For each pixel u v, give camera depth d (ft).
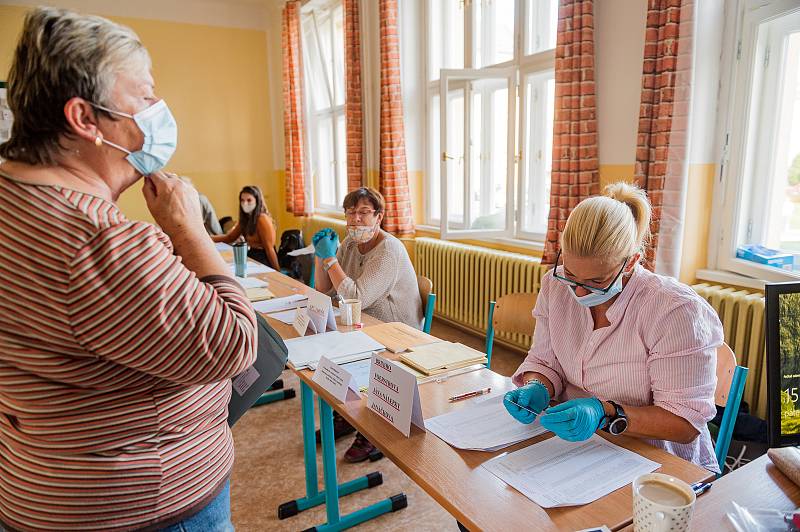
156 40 18.35
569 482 2.99
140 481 2.43
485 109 12.49
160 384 2.42
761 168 7.22
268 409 8.77
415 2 13.41
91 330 2.09
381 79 12.81
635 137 8.04
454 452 3.38
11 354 2.13
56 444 2.28
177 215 2.56
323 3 17.30
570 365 4.07
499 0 11.68
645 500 2.30
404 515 6.08
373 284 7.04
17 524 2.41
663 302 3.54
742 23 6.98
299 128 18.22
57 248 2.05
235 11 19.42
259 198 13.08
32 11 2.14
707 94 7.22
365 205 7.14
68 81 2.11
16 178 2.11
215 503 2.78
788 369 2.75
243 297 2.60
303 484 6.68
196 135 19.51
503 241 11.50
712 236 7.70
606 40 8.25
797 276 6.35
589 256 3.32
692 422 3.31
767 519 2.60
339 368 4.27
